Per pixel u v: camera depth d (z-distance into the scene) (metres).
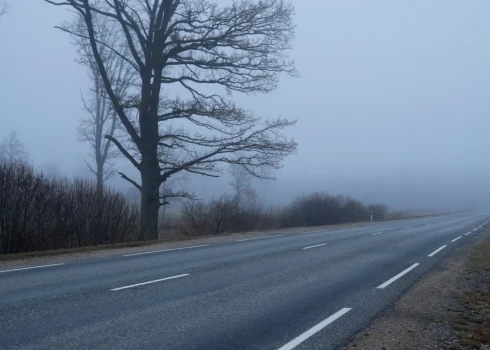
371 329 7.95
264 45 23.45
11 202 17.53
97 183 22.06
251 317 8.45
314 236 24.67
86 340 6.99
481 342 7.44
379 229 31.70
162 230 32.91
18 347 6.63
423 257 17.08
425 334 7.79
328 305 9.50
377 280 12.30
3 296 9.69
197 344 6.93
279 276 12.53
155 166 23.44
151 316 8.35
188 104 23.17
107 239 20.78
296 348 6.89
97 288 10.58
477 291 11.21
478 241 23.89
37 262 14.62
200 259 15.38
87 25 21.91
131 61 23.80
